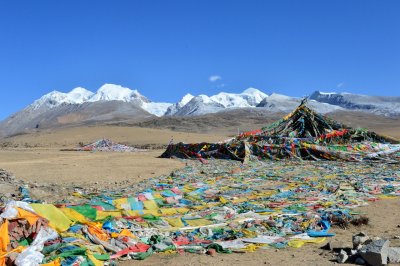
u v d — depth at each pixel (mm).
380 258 9781
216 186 22422
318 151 39031
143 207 15680
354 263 10125
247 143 40344
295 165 34812
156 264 10086
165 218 14148
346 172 29062
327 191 20828
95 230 11281
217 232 12906
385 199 18906
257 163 36719
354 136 44125
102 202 15297
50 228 10312
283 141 41438
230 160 39281
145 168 31500
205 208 16172
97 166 32438
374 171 29531
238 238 12266
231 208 16203
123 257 10445
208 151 41125
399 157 38156
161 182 23641
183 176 26828
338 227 13891
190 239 12117
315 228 13516
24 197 17141
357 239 11141
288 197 19156
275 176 27062
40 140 93438
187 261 10320
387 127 137375
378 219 15094
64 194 18672
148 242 11602
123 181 24266
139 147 69688
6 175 22531
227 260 10422
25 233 9867
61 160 38281
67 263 9141
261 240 12039
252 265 10047
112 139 88875
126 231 11961
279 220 14250
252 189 21516
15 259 8789
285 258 10578
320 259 10477
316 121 46688
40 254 9117
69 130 109750
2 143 88438
